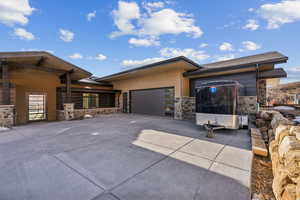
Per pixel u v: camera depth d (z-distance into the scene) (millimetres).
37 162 3246
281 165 2357
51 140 5043
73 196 2094
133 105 15062
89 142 4801
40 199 2023
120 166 3062
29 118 12062
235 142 4820
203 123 6766
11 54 7527
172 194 2152
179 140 5039
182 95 11031
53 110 13125
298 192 1716
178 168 2975
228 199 2043
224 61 13141
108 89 16422
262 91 10578
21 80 11352
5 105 7641
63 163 3199
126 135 5738
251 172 2869
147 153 3811
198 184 2406
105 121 9594
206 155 3680
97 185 2373
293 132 2770
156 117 11812
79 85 14023
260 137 4836
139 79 14289
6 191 2195
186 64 9914
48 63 9820
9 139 5184
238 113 6383
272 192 2289
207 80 10766
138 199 2045
